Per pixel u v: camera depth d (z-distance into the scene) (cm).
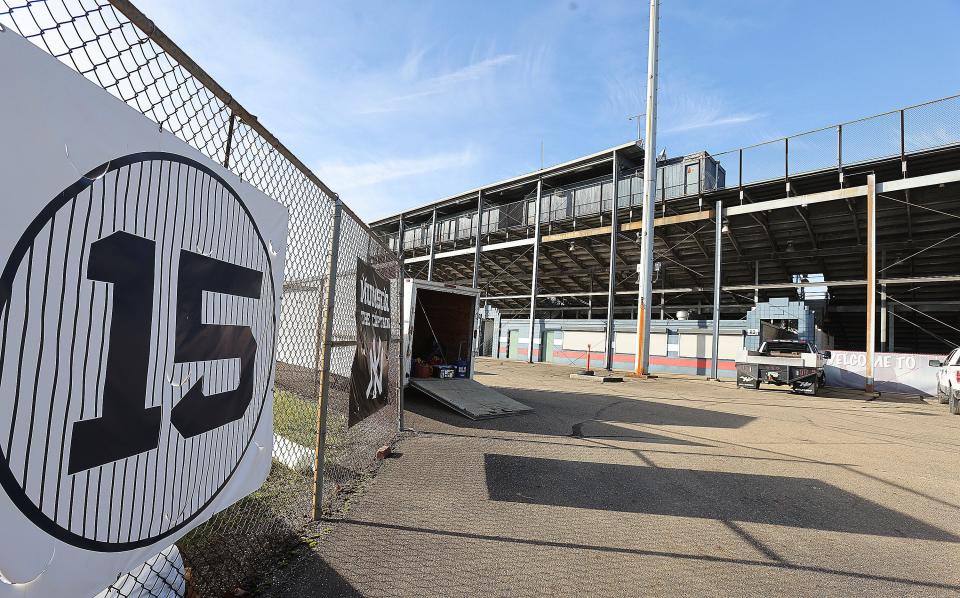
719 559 312
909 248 1869
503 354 3130
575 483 465
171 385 172
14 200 111
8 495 112
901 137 1463
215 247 198
